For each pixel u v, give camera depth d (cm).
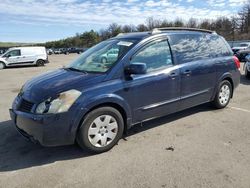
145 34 450
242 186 302
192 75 494
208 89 541
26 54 2197
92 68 422
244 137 439
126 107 403
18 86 1047
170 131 470
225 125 496
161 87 444
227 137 440
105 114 383
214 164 351
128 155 382
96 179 323
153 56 440
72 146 417
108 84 383
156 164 354
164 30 476
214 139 433
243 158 366
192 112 575
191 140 430
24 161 374
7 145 426
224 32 6638
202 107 610
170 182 312
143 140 433
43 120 343
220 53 571
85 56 481
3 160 378
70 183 316
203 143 418
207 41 545
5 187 311
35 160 376
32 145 424
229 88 601
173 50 470
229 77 586
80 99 357
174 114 562
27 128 362
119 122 400
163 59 454
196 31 534
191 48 504
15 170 349
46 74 450
